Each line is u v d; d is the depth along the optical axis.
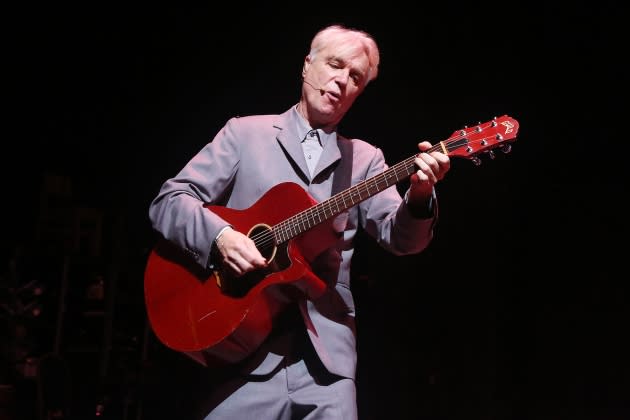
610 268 5.47
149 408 5.37
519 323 5.91
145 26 5.99
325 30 2.21
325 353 1.94
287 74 6.04
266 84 6.12
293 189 2.01
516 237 5.96
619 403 5.34
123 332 5.87
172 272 2.07
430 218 1.92
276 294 1.94
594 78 5.25
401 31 5.62
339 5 5.69
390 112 5.80
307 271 1.92
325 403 1.91
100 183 6.75
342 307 2.04
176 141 6.50
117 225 6.26
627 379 5.34
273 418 1.92
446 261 6.23
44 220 6.25
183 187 2.08
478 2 5.35
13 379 5.34
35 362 5.42
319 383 1.94
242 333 1.92
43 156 6.64
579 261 5.63
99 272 6.12
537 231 5.84
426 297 6.24
